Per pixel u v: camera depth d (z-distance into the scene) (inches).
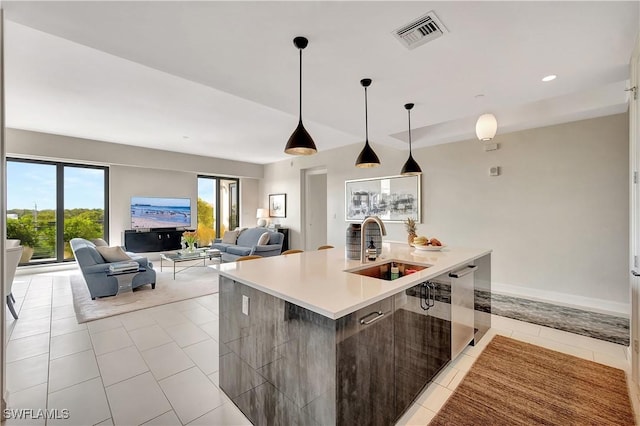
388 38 77.1
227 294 78.6
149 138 225.9
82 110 162.6
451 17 68.9
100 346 104.6
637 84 78.2
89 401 74.8
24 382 82.6
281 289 62.9
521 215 163.2
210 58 86.2
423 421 67.4
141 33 73.4
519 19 69.3
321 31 74.0
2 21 63.8
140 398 76.3
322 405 53.2
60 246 238.4
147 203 276.2
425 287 75.8
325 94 112.9
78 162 236.8
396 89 109.0
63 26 69.9
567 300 149.7
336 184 264.2
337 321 51.5
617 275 136.9
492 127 125.4
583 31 73.9
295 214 311.1
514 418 68.2
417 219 206.1
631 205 84.0
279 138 225.1
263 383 66.1
